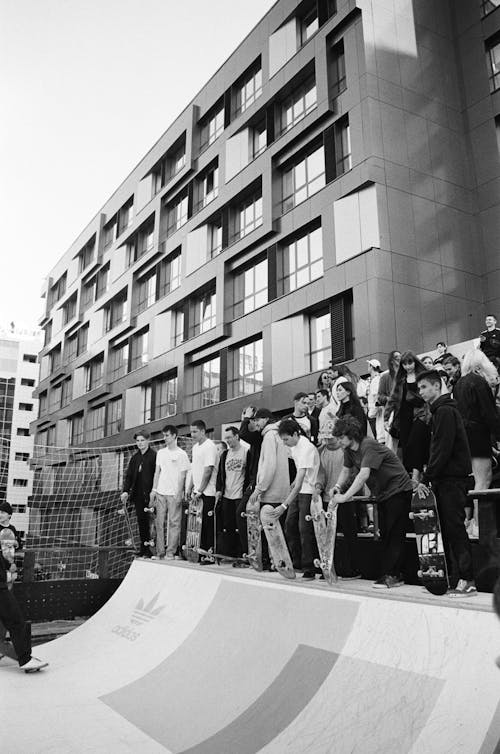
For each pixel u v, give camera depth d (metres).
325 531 5.41
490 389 5.40
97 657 6.52
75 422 39.12
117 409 32.22
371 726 3.52
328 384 8.55
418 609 4.12
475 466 5.38
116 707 4.88
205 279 24.16
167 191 28.59
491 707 3.13
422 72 18.45
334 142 17.97
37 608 10.12
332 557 5.31
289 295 18.89
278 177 20.59
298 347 18.48
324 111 18.12
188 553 8.44
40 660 6.35
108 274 35.72
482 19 18.88
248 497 7.33
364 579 6.00
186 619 6.52
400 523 5.05
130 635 6.98
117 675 5.74
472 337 17.02
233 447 8.05
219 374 22.67
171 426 9.23
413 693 3.56
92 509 22.72
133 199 33.53
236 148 23.17
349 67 17.81
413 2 19.00
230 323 22.27
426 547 4.47
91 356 36.41
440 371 7.54
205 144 26.38
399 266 16.11
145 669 5.72
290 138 19.70
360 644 4.25
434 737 3.18
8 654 6.38
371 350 15.39
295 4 20.47
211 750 3.90
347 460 5.50
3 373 70.44
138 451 10.01
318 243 18.56
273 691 4.37
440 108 18.50
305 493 6.00
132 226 32.25
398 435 6.33
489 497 4.83
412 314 15.95
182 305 26.78
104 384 33.19
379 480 5.16
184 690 4.97
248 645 5.23
